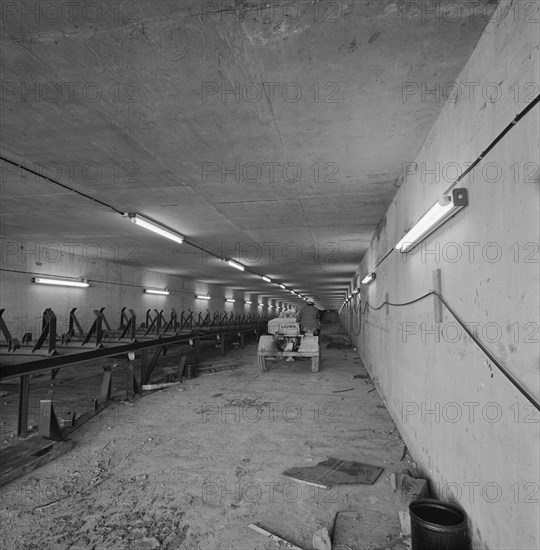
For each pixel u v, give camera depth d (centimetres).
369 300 844
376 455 382
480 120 203
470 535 216
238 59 228
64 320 934
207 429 466
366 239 812
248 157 379
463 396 230
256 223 667
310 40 211
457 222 238
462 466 231
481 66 203
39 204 546
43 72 240
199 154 371
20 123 309
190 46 216
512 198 164
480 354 203
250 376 840
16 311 792
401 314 436
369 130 319
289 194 502
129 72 240
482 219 198
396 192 488
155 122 308
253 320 2230
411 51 219
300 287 2117
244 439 430
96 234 747
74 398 622
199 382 772
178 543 238
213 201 533
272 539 241
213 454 385
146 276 1333
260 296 3009
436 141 298
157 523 260
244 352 1295
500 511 180
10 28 202
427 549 209
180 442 420
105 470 347
